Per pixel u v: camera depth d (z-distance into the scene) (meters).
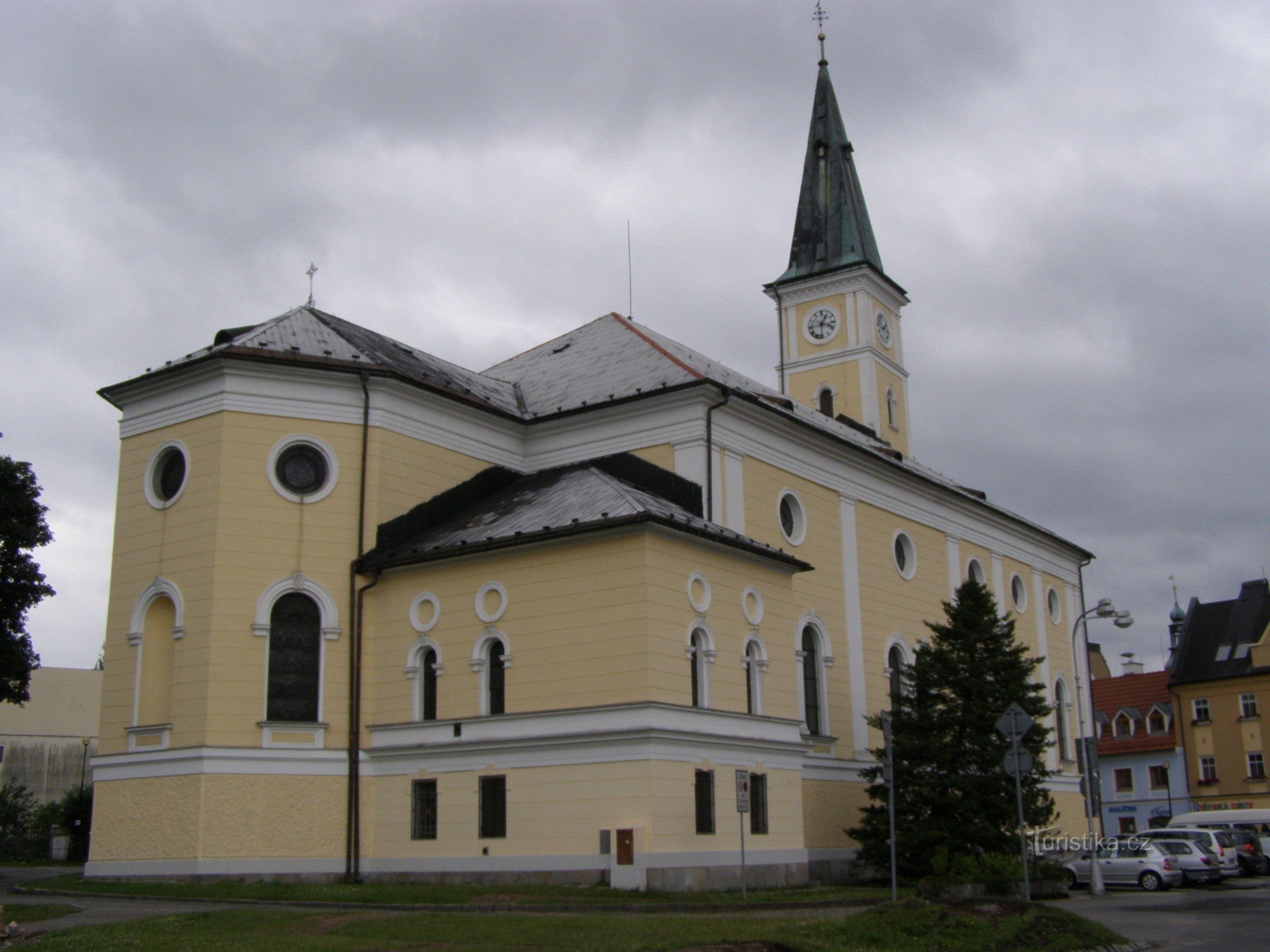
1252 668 75.50
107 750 33.12
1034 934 19.45
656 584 29.17
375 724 32.56
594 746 28.66
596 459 37.66
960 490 52.66
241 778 31.11
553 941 18.52
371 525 33.81
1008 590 54.47
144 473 34.31
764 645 32.78
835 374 62.12
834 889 30.89
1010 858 31.64
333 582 33.16
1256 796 73.94
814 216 64.94
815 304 63.50
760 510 37.91
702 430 35.88
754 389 45.91
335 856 31.61
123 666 33.41
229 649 31.78
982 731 34.69
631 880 27.28
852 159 66.44
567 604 30.03
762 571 33.34
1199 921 26.06
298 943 18.64
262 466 33.09
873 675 42.47
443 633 32.03
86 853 57.00
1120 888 39.88
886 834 34.28
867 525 44.12
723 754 30.22
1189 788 76.50
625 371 39.69
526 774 29.62
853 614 41.97
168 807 31.16
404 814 31.50
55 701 72.19
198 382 33.72
